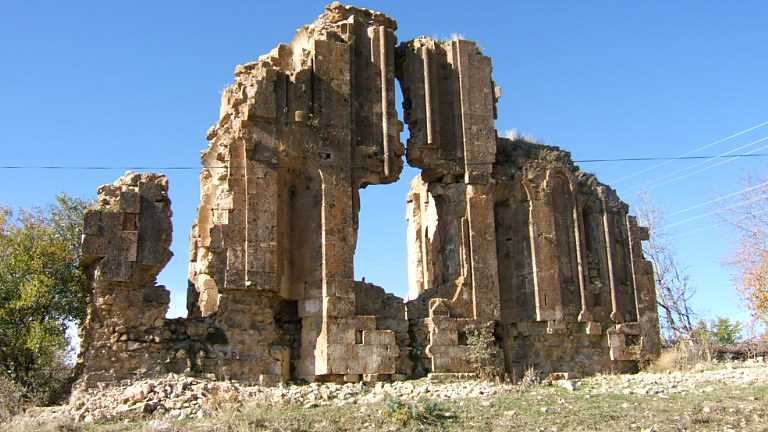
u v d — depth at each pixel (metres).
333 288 25.23
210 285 27.31
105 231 22.95
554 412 20.20
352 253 25.84
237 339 24.00
